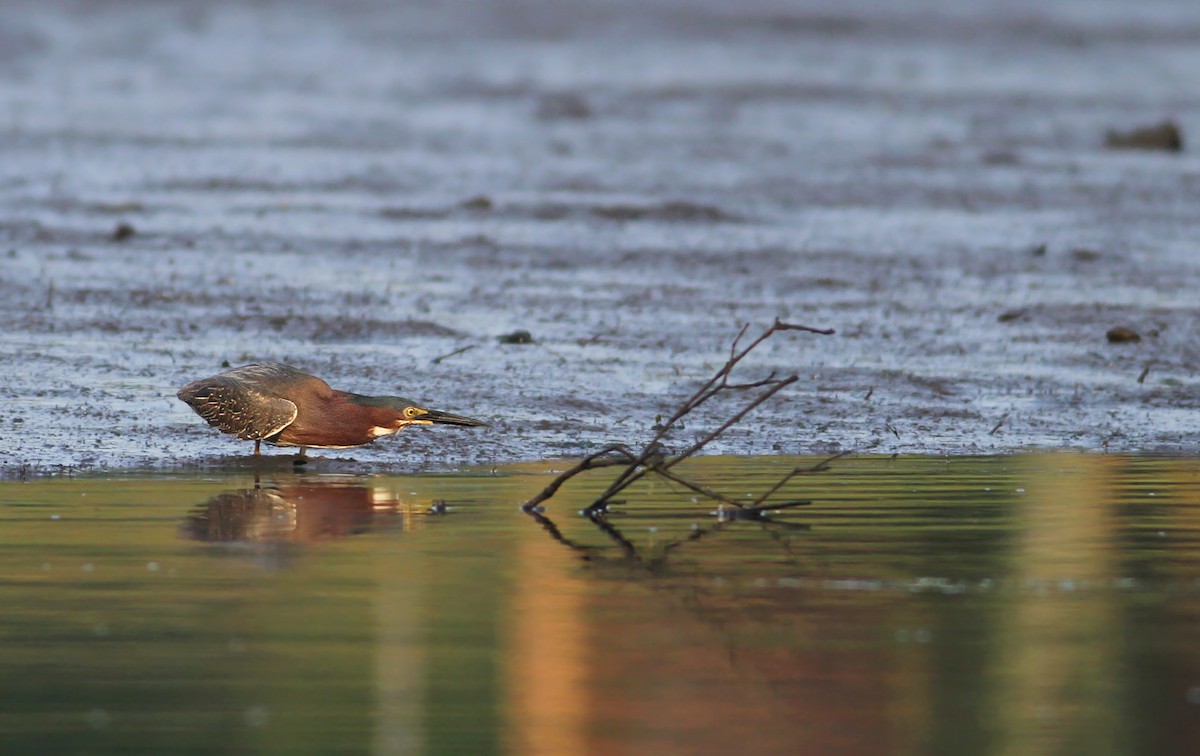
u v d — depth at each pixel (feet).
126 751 23.24
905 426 49.70
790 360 57.67
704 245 83.05
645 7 276.82
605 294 69.67
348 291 68.28
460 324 62.54
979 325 64.54
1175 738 23.98
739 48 224.74
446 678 26.22
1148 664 27.02
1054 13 286.25
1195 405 53.31
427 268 75.41
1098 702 25.38
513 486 41.19
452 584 31.40
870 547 34.68
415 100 157.89
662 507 38.81
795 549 34.42
